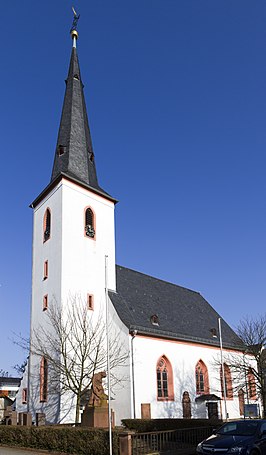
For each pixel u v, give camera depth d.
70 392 31.77
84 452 20.20
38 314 36.53
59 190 37.41
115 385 33.59
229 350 45.81
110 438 17.66
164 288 48.56
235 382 42.22
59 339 32.44
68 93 43.97
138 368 33.97
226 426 17.92
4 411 36.34
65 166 39.41
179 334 39.66
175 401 36.69
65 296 34.19
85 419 25.67
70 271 35.25
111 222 40.69
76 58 46.00
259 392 40.03
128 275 44.06
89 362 33.16
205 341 42.47
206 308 52.69
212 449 16.27
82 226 37.62
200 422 27.05
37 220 40.38
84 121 43.06
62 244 35.38
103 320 36.16
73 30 46.78
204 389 41.16
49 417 32.03
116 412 32.81
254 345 41.62
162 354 36.97
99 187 41.28
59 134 42.03
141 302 41.34
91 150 42.31
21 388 39.06
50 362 33.00
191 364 40.12
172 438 21.12
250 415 36.31
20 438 24.11
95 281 37.12
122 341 34.56
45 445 22.33
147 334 35.72
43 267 37.41
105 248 39.19
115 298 38.00
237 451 15.78
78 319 34.19
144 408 32.44
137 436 19.22
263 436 16.86
